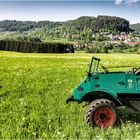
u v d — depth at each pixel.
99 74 11.12
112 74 11.11
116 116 10.63
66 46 167.88
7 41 163.38
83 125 10.84
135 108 11.27
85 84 11.15
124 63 50.97
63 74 31.14
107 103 10.70
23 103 15.10
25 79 25.81
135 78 11.04
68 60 67.12
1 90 19.39
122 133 10.12
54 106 14.44
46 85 21.94
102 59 71.69
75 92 11.20
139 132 9.98
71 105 14.41
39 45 158.12
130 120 11.55
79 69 38.19
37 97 16.86
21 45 160.62
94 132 10.08
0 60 60.91
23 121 11.52
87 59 73.31
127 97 11.27
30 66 44.19
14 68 39.03
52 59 70.56
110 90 11.03
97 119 10.66
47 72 33.44
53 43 160.75
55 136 9.70
